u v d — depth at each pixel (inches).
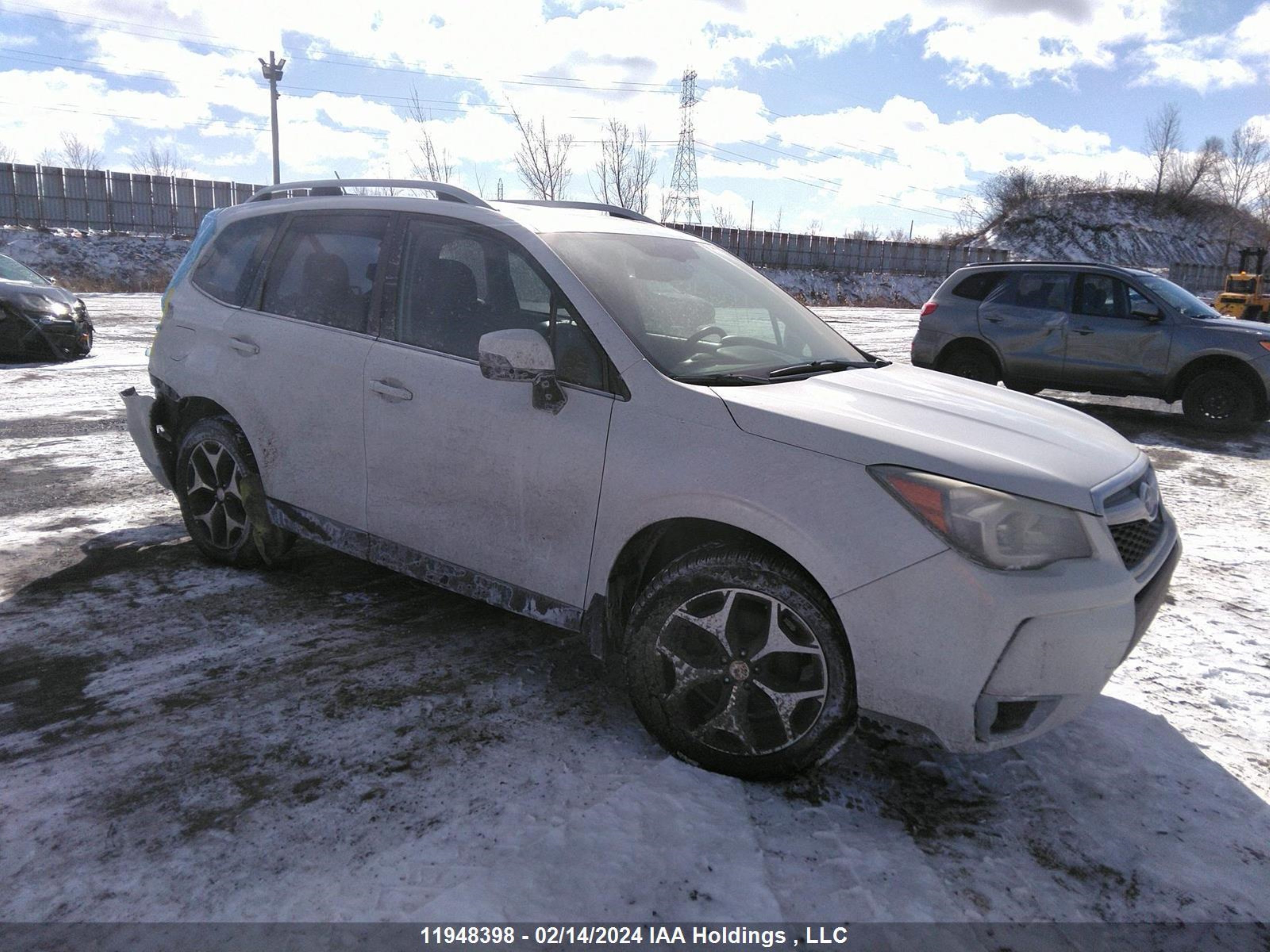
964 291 401.1
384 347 127.7
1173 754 109.0
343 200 141.4
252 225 155.2
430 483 121.3
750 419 97.3
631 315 112.0
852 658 91.0
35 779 94.2
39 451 246.4
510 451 112.1
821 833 90.1
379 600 147.6
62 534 175.8
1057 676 87.1
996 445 95.9
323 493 135.9
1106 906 81.7
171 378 156.3
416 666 124.3
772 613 94.6
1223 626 152.5
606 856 84.5
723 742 99.4
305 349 136.3
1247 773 105.3
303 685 117.4
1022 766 104.7
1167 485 259.1
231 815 89.2
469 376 117.6
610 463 103.8
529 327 114.6
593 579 107.0
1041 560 87.3
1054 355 372.2
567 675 123.3
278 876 80.4
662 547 109.7
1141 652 140.8
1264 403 330.0
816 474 92.0
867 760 104.4
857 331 844.0
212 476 155.8
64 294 438.6
